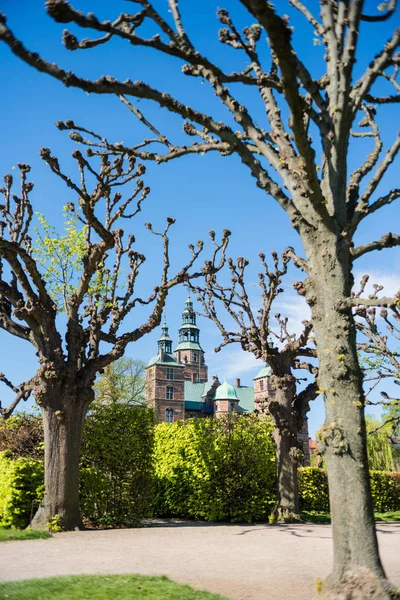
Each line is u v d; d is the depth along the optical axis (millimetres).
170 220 16562
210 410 98000
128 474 17250
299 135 6551
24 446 21078
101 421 17609
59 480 13922
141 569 8281
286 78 6117
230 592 6621
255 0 5273
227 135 7836
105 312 16906
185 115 7566
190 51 7004
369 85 7496
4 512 14328
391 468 47375
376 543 6223
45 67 6105
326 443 6629
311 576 7766
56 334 14688
